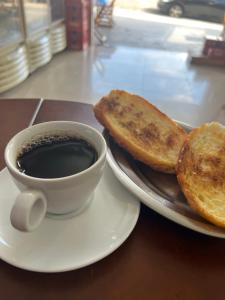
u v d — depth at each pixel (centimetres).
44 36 114
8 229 18
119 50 144
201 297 16
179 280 16
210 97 102
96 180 18
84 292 16
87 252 17
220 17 229
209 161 21
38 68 114
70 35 136
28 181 15
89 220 19
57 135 20
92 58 131
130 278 16
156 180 22
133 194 20
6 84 92
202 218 18
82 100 95
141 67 125
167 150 23
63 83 105
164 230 19
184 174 20
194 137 22
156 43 162
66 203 17
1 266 16
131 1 271
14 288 16
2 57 87
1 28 89
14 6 91
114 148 24
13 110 32
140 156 22
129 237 19
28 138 19
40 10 107
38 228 18
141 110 26
